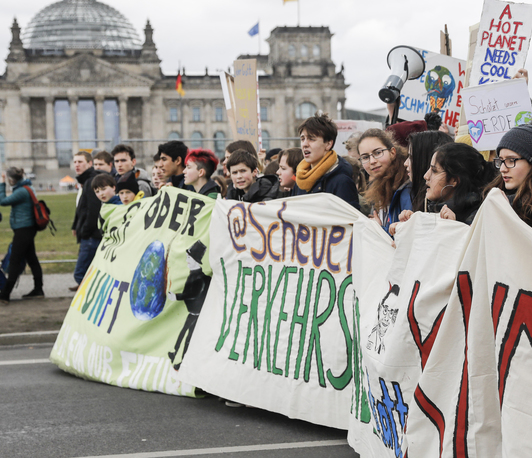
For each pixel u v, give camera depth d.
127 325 5.61
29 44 123.88
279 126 98.19
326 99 98.81
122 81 98.44
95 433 4.46
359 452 3.74
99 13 126.69
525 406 2.50
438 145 3.97
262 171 7.74
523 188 2.90
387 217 4.53
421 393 2.93
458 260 2.85
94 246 8.90
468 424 2.73
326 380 4.16
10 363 6.69
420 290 3.11
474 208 3.53
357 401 3.81
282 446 4.11
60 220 29.31
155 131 99.88
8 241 19.92
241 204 4.84
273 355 4.50
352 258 3.99
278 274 4.55
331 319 4.16
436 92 6.68
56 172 97.75
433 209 3.70
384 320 3.39
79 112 101.31
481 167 3.60
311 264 4.33
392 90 5.91
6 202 9.48
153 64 101.81
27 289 10.95
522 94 4.18
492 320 2.66
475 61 4.83
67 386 5.70
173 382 5.21
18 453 4.15
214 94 100.25
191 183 5.91
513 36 4.69
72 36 122.44
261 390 4.54
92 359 5.82
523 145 2.89
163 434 4.39
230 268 4.95
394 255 3.38
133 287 5.68
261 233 4.67
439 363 2.89
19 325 8.12
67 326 6.37
